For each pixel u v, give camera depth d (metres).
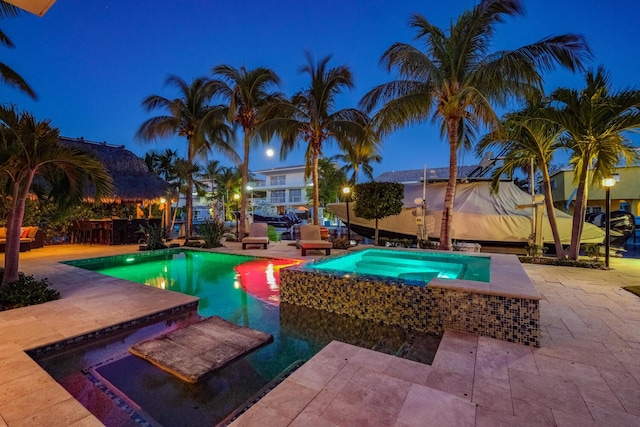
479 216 11.77
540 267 7.52
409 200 13.59
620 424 1.93
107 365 2.96
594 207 17.53
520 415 2.02
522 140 8.45
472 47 8.15
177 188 17.50
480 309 3.42
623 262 8.41
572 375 2.52
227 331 3.70
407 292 3.91
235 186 26.80
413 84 8.61
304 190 37.62
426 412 2.04
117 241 12.28
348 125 11.73
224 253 9.91
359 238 15.27
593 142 7.21
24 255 9.30
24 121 4.52
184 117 14.45
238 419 1.98
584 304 4.50
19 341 3.15
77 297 4.69
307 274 4.76
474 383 2.40
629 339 3.24
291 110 12.24
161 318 4.19
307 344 3.48
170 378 2.73
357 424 1.93
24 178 4.90
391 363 2.71
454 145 8.62
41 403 2.17
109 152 14.20
